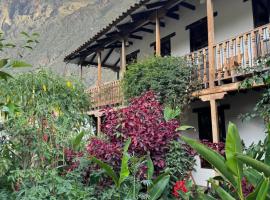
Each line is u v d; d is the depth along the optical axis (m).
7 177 4.34
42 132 4.55
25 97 4.48
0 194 4.20
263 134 9.14
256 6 9.77
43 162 4.48
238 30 10.24
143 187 4.49
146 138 4.50
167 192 4.43
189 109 11.70
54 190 4.13
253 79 5.27
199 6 11.64
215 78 8.52
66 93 4.99
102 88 13.05
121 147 4.52
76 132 5.04
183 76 9.09
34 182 4.21
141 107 4.89
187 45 12.24
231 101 10.18
